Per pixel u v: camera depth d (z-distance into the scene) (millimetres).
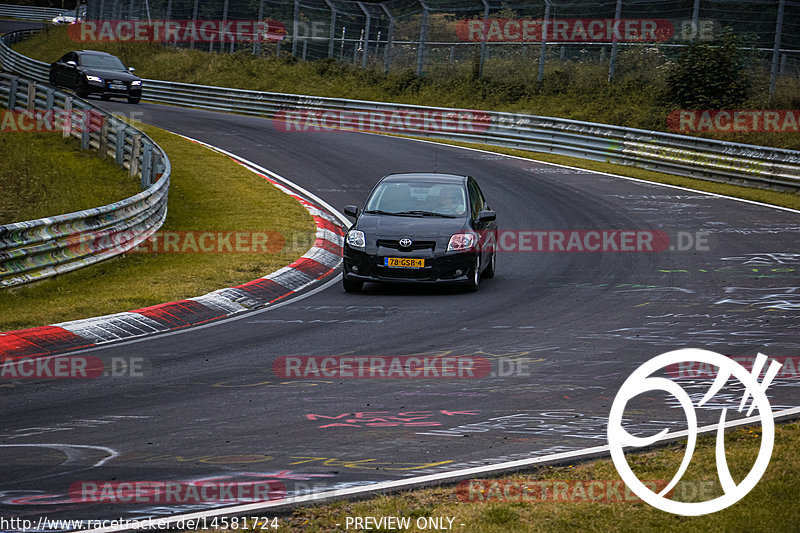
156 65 170750
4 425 22750
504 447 20953
